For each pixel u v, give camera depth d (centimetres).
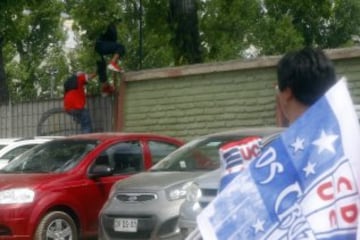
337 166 261
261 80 1666
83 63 3534
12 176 1265
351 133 262
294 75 290
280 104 302
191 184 1012
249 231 268
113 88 1980
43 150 1358
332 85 288
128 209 1136
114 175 1314
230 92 1717
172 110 1819
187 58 2189
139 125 1875
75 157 1308
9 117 2180
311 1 2541
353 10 3825
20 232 1192
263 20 3147
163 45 2520
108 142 1330
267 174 269
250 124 1684
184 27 2195
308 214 262
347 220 259
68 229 1239
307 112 267
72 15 2772
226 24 2720
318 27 3666
